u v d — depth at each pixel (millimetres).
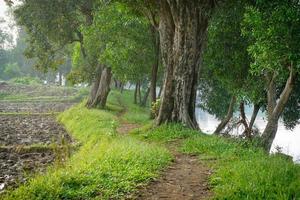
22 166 13062
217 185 8727
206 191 8609
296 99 22891
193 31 16953
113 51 26141
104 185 8477
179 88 17219
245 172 9070
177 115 17234
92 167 9758
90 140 16797
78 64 36906
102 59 29188
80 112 27734
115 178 8906
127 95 62812
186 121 17016
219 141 13727
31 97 62906
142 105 50969
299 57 12984
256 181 8422
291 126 25453
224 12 18219
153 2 18438
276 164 9773
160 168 10414
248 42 18344
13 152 16000
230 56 19312
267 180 8430
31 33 35812
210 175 9828
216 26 18516
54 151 15023
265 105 20984
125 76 27984
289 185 8273
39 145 16594
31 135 21516
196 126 17453
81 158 11867
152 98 27250
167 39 18094
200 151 12867
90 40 29562
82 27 30312
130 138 15055
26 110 41375
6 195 8008
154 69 26922
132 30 25438
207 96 28516
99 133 17359
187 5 16781
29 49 37219
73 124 24266
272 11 13914
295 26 12961
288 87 15078
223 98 27375
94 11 30344
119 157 10578
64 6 32656
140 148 11945
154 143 14750
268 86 17578
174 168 10750
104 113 27156
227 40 18922
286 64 14555
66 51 44500
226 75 19938
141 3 18641
